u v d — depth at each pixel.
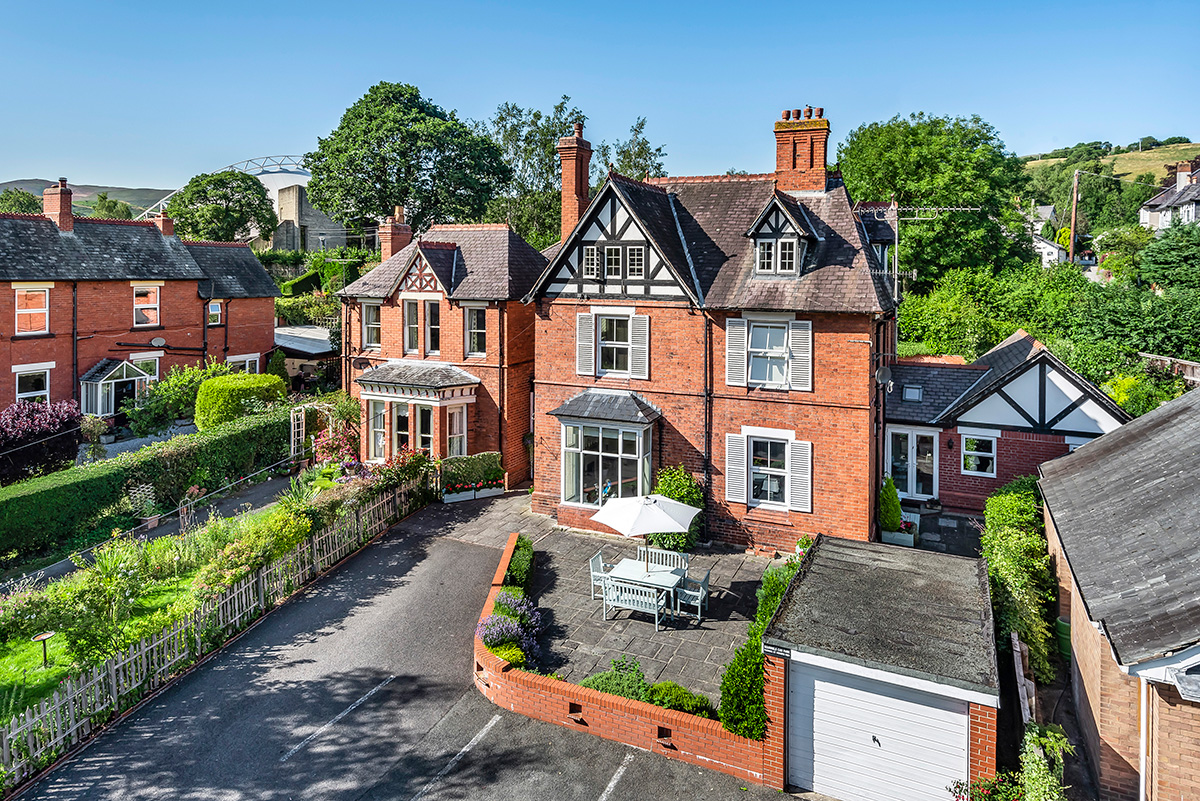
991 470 25.08
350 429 30.47
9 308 31.97
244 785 12.14
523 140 67.44
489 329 27.81
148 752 12.97
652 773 12.47
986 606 13.08
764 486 21.89
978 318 40.78
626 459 22.78
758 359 21.52
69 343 34.41
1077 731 13.27
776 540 21.41
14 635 15.64
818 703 11.89
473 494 26.41
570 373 23.91
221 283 42.19
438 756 12.88
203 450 26.62
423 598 18.75
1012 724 12.53
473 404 28.30
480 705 14.40
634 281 22.72
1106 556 11.88
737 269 22.06
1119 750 11.14
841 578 14.45
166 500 25.48
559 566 20.52
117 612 15.14
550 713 13.87
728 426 21.83
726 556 21.30
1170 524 11.81
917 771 11.27
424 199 59.09
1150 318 35.88
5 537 20.64
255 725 13.72
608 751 13.05
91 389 35.16
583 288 23.45
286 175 87.56
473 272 28.88
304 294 63.38
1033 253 61.31
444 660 15.94
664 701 13.32
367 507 22.52
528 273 29.44
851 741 11.70
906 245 47.66
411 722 13.81
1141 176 110.31
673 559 18.70
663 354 22.56
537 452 24.58
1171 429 15.91
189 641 15.78
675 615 17.58
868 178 52.06
